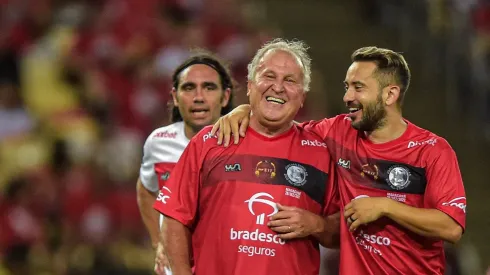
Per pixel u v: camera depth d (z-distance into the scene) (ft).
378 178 46.19
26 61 135.44
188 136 54.85
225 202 46.06
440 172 45.37
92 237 104.58
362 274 46.29
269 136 46.96
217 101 53.93
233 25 142.00
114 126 123.54
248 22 146.30
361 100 46.06
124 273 101.71
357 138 47.32
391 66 46.11
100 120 125.18
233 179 46.16
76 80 133.08
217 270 45.96
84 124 122.83
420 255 45.98
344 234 46.62
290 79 45.98
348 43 147.64
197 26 139.03
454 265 93.97
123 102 127.75
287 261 45.70
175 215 46.73
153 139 55.98
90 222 105.60
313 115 120.88
